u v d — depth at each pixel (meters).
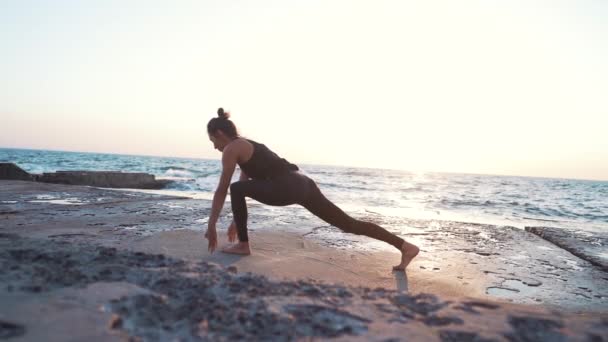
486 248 4.56
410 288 2.84
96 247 2.15
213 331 1.29
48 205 6.11
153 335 1.23
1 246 2.05
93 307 1.35
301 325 1.38
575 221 10.70
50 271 1.66
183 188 17.39
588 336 1.44
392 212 9.48
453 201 15.78
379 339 1.32
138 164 51.00
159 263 1.95
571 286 3.16
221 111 3.15
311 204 3.10
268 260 3.21
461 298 1.83
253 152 3.00
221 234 4.25
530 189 36.91
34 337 1.12
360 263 3.43
